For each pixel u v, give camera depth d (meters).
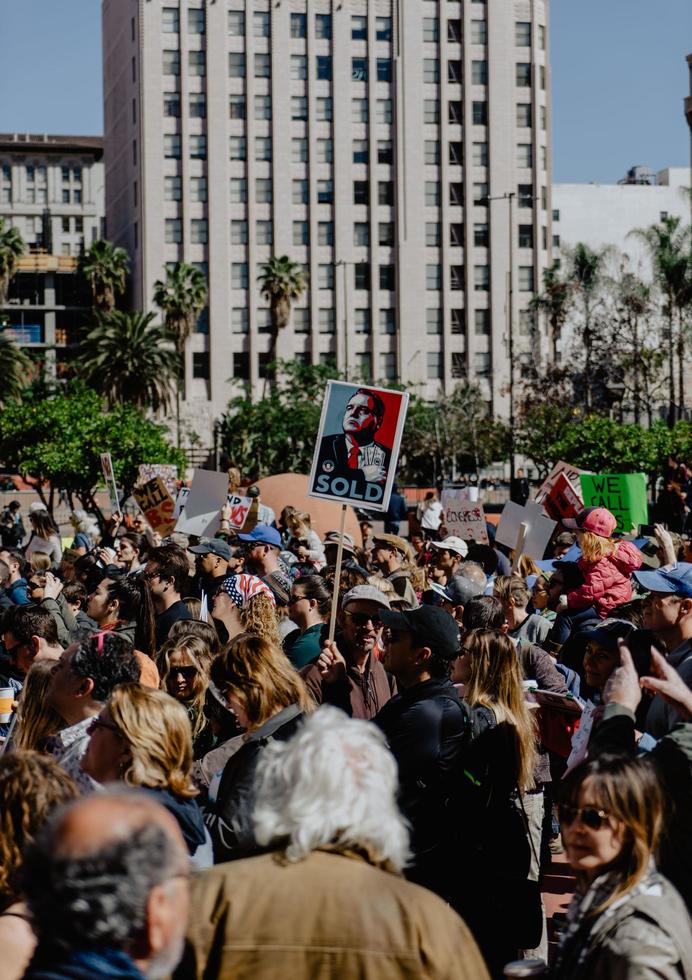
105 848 2.36
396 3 96.50
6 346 77.00
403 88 96.56
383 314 96.75
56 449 50.62
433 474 79.50
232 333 95.12
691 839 4.22
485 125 97.69
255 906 2.99
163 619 8.76
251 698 5.03
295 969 2.91
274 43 95.38
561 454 50.69
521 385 76.12
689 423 49.81
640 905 3.31
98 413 52.72
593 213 120.00
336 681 6.62
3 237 92.00
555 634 8.66
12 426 52.09
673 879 4.20
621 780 3.44
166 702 4.45
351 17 96.31
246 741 4.99
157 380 78.75
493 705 5.60
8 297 115.12
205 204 94.88
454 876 5.36
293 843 3.05
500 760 5.48
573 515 15.12
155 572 9.00
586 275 76.06
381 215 96.81
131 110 99.44
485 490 66.94
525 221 98.25
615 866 3.44
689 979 3.27
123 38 102.00
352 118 96.44
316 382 83.12
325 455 8.11
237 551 11.55
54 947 2.38
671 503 24.31
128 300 100.88
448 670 5.71
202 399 94.50
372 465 8.05
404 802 5.33
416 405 79.00
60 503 60.91
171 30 94.69
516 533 13.27
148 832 2.42
